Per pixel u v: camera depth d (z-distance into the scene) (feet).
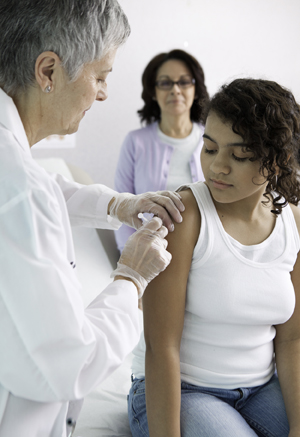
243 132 2.81
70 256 2.84
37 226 2.21
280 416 3.16
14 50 2.45
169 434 2.85
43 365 2.19
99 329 2.46
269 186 3.16
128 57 8.01
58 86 2.58
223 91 3.02
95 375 2.39
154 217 3.06
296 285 3.40
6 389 2.33
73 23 2.41
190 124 7.46
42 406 2.46
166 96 7.10
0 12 2.41
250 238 3.23
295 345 3.34
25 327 2.16
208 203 3.20
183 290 3.05
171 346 3.02
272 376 3.49
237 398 3.20
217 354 3.17
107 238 6.72
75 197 3.79
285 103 2.92
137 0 7.76
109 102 8.14
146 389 3.01
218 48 8.59
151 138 7.32
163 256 2.84
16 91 2.60
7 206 2.18
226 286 3.07
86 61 2.55
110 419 3.77
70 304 2.20
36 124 2.73
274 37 8.88
